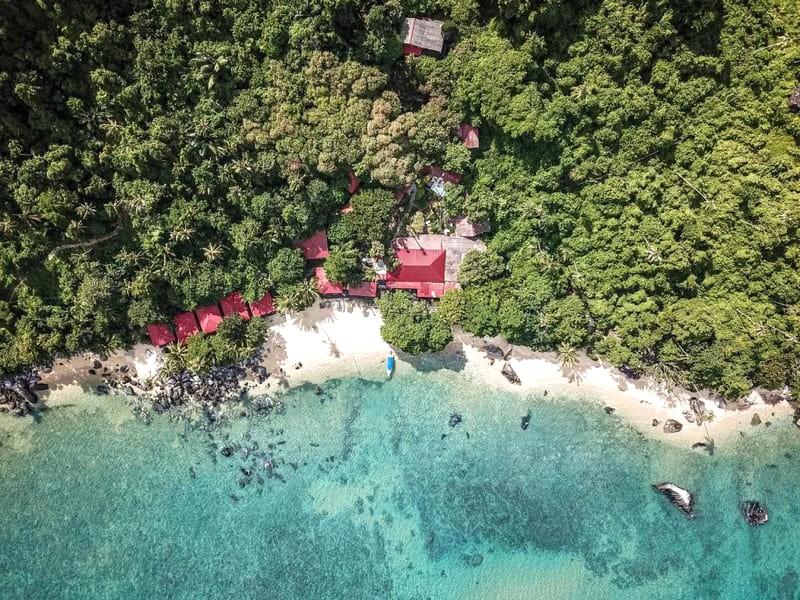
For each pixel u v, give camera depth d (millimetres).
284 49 35938
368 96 36812
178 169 36094
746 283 39031
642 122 37406
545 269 39406
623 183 38188
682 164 38188
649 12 34812
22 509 41062
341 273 39281
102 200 36875
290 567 41500
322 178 38219
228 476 41594
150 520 41406
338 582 41562
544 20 35156
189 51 35094
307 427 41875
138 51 33781
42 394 41062
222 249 38719
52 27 32375
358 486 41938
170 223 37406
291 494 41688
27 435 41188
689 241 38156
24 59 32375
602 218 39094
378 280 41156
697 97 36875
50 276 38281
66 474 41344
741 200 37375
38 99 33094
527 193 39344
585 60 36562
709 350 39375
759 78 36406
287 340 41844
